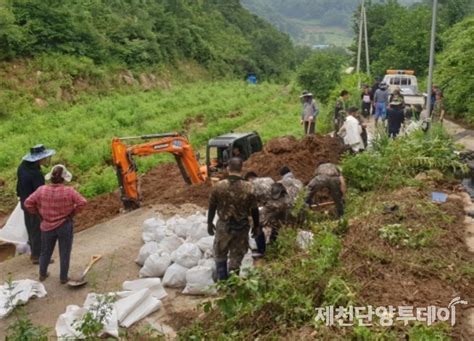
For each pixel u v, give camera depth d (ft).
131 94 130.31
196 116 108.27
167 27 180.24
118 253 29.99
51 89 105.60
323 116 83.82
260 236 27.20
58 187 25.66
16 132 80.94
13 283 24.90
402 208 30.48
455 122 77.46
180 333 19.89
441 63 87.15
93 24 141.79
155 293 24.35
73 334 20.59
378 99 64.39
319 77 116.06
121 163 38.22
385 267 22.91
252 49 252.83
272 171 42.29
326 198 36.32
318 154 46.75
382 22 161.58
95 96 116.98
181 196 39.37
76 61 119.44
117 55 141.79
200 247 27.12
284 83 251.80
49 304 24.44
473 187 37.40
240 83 193.06
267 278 20.30
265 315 19.39
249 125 101.91
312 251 22.67
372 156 39.70
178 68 177.37
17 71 105.19
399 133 52.24
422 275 22.26
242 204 23.24
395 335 17.39
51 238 25.90
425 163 39.93
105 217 43.73
